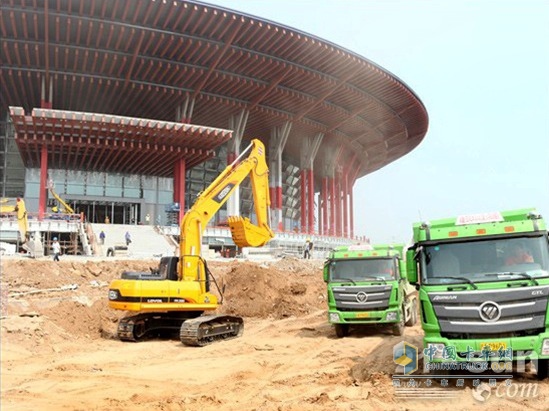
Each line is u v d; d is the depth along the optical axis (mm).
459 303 8641
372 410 7629
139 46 41875
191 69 46406
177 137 46594
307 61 48688
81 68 44906
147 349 14711
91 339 16984
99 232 43562
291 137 67250
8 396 9031
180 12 40312
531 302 8359
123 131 43875
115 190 55844
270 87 50969
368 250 15992
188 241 17266
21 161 55062
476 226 9367
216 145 49281
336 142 70750
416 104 62312
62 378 10570
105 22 39406
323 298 25219
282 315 22297
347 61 48719
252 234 18594
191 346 15320
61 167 53531
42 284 25078
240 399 8742
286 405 7910
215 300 16969
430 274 9180
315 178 84562
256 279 24656
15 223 40375
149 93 49312
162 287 16000
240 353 13805
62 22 38969
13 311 18531
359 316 15312
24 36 40250
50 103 44906
